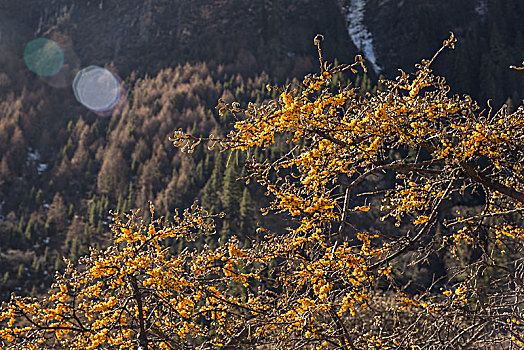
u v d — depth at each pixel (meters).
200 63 112.44
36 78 121.19
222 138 4.24
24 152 88.44
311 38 115.12
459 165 4.63
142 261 4.87
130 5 142.25
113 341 4.76
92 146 91.31
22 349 4.88
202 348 5.34
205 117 84.44
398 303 4.93
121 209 63.91
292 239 4.80
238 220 29.64
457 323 6.12
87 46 137.00
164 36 131.12
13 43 132.50
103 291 5.16
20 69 124.06
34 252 53.09
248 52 112.00
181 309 5.01
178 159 74.38
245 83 99.25
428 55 106.06
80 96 114.00
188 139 4.18
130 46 133.88
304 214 4.79
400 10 118.19
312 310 4.32
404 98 4.38
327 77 4.16
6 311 4.75
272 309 5.25
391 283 4.83
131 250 5.01
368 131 4.39
